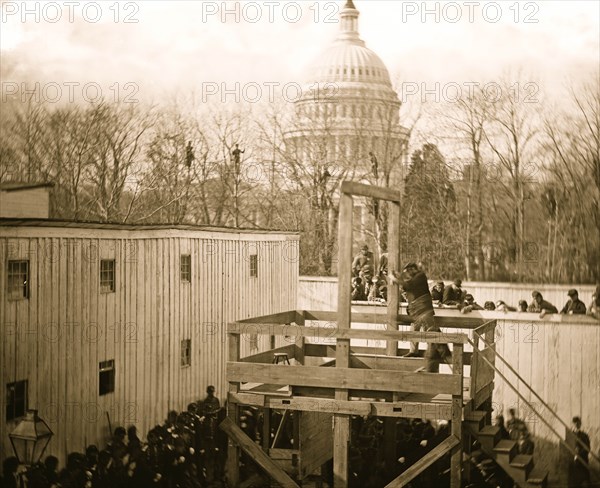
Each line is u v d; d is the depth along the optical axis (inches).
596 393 1098.1
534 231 1745.8
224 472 820.6
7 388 715.4
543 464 981.2
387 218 1701.5
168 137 1670.8
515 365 1128.8
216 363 998.4
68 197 1571.1
